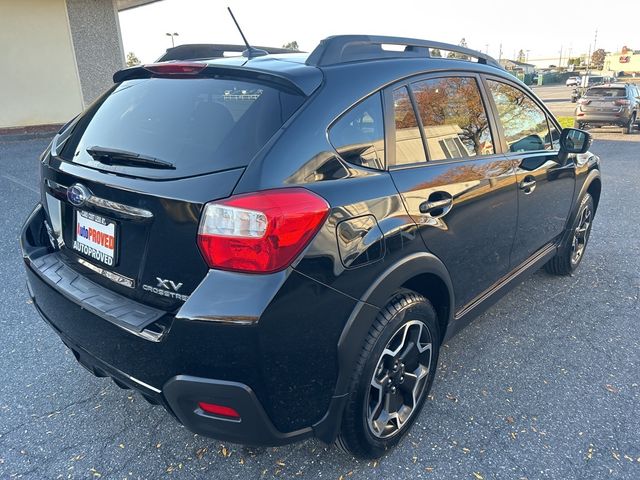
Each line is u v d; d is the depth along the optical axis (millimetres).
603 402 2695
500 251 2963
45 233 2557
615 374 2947
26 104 11930
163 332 1750
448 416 2578
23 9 11430
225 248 1656
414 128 2334
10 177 7484
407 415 2375
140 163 1918
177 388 1746
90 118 2389
